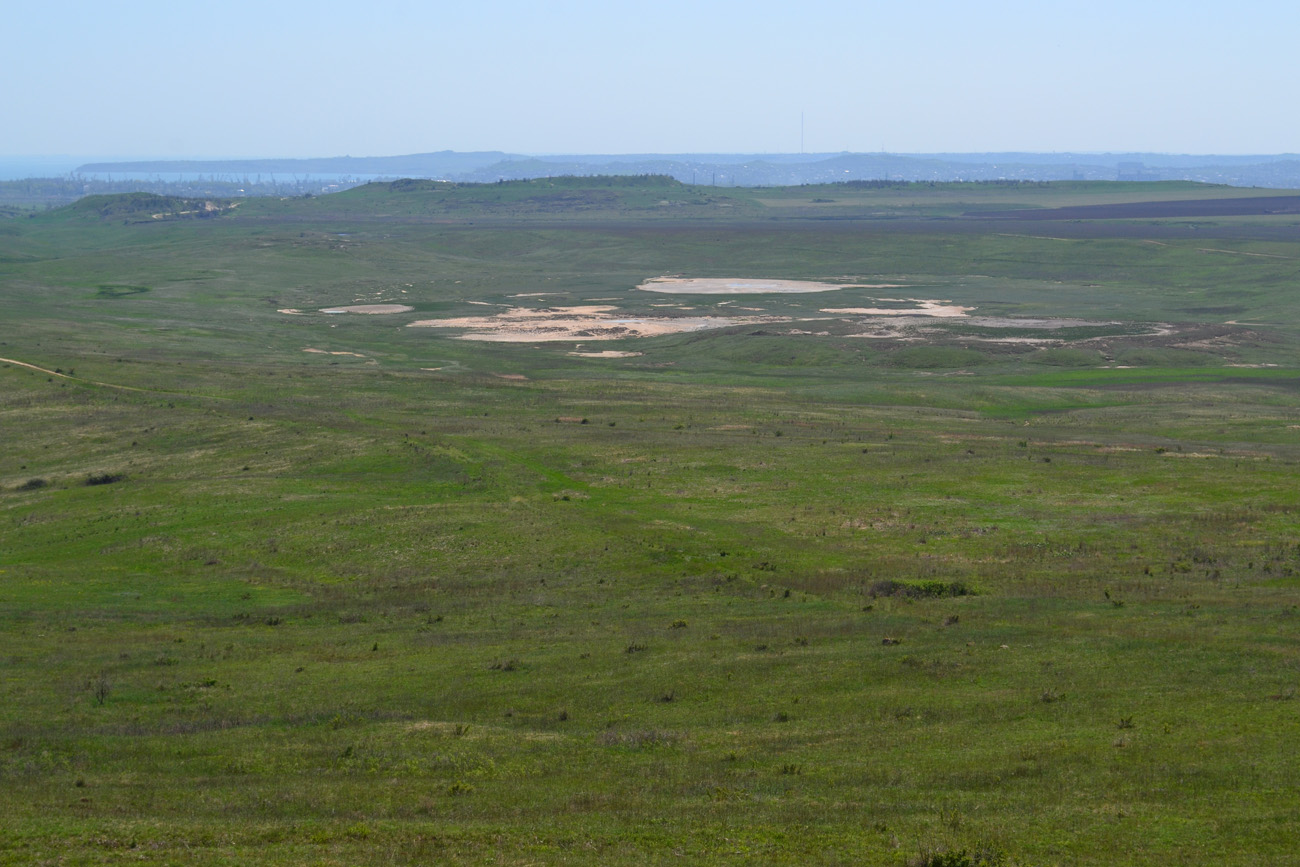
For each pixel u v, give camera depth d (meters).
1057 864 21.22
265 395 113.56
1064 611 43.50
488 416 103.19
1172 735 28.61
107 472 84.88
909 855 21.70
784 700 34.19
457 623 46.91
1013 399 114.62
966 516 65.00
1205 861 21.19
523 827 23.88
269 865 21.62
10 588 55.38
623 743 30.88
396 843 22.88
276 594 53.97
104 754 30.81
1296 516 61.78
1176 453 81.81
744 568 55.09
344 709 35.12
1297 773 25.27
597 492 73.62
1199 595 45.62
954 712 31.97
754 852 22.14
